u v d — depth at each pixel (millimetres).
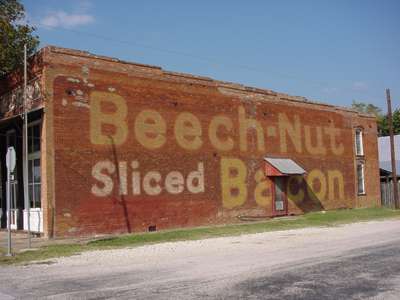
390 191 41438
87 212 20391
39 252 15516
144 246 17172
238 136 27625
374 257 12844
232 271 11180
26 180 18422
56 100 19922
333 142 34875
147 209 22609
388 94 36906
